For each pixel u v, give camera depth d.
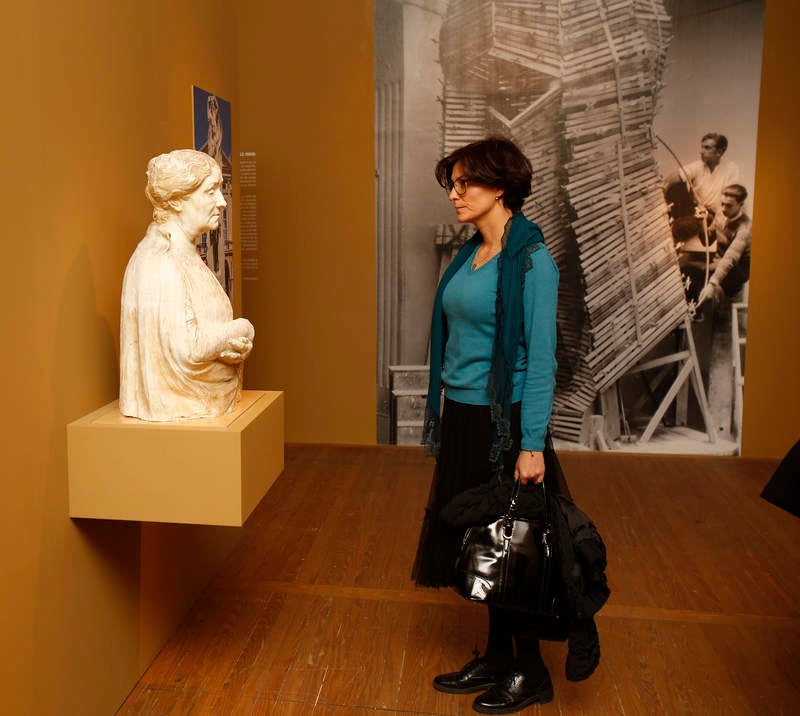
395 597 3.29
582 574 2.23
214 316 2.26
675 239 5.11
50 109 2.04
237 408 2.37
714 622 3.09
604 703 2.56
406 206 5.26
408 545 3.81
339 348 5.45
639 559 3.67
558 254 5.19
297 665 2.77
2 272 1.84
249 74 5.23
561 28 5.00
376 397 5.47
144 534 2.71
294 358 5.48
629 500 4.46
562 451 5.35
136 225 2.62
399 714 2.49
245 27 5.19
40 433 2.03
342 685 2.65
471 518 2.28
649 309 5.17
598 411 5.29
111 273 2.44
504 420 2.30
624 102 5.03
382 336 5.40
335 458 5.21
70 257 2.17
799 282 5.04
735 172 5.01
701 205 5.06
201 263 2.33
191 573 3.18
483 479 2.39
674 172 5.06
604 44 4.99
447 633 3.00
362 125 5.21
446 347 2.53
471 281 2.37
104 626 2.41
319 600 3.25
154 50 2.78
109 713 2.45
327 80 5.19
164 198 2.22
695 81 4.97
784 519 4.18
